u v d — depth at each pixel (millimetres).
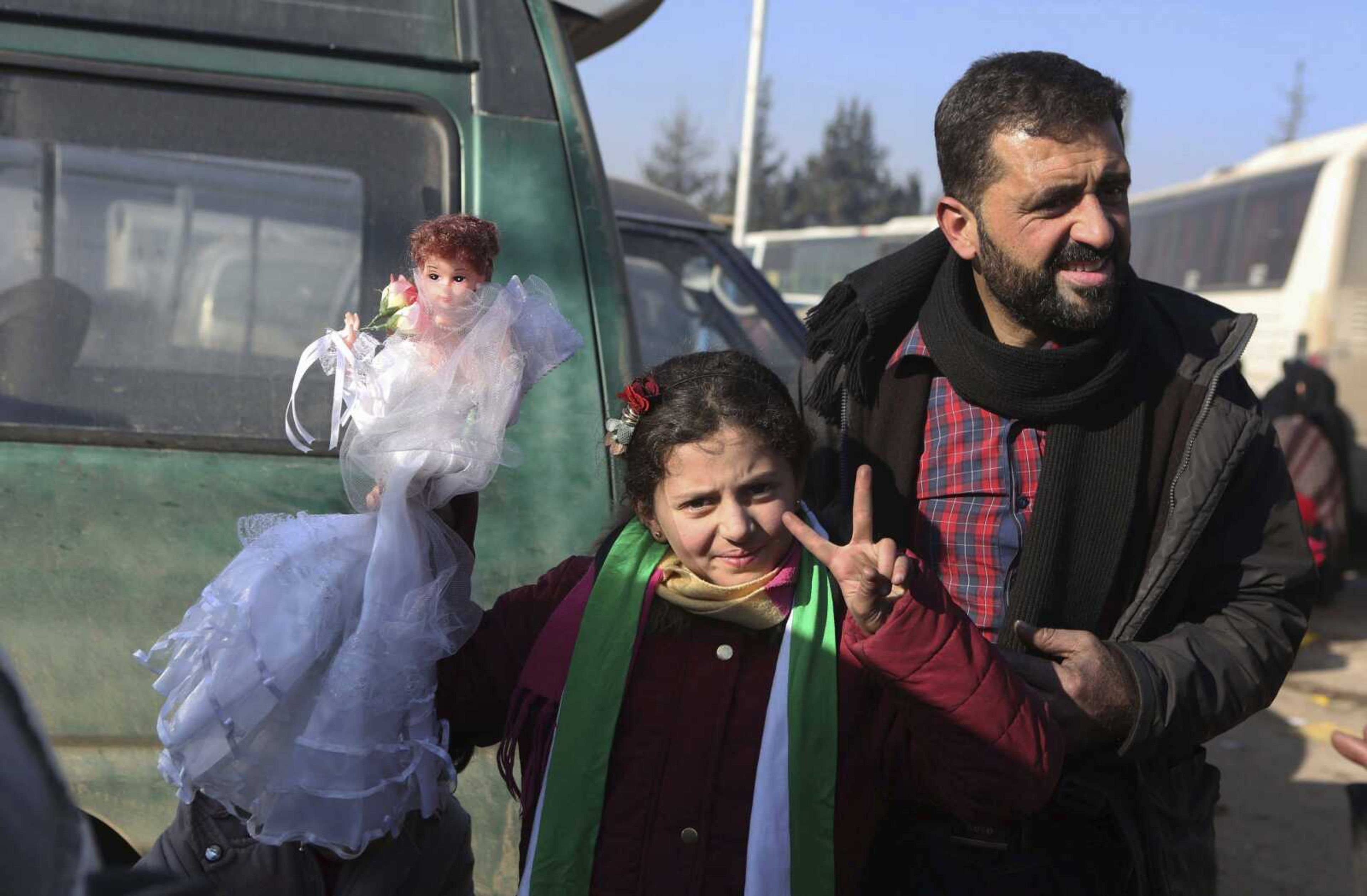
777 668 1800
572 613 1874
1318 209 10930
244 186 2424
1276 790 5230
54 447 2256
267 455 2322
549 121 2527
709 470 1733
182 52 2410
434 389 1764
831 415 2105
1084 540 1931
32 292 2328
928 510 2049
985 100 1885
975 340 1925
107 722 2201
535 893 1769
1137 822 1968
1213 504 1905
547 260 2463
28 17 2361
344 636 1754
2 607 2184
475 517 1966
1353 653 7473
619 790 1800
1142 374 1951
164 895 907
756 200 58969
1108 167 1828
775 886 1729
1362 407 10219
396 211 2465
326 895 1856
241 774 1735
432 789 1834
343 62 2467
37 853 896
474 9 2537
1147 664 1843
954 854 1984
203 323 2387
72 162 2363
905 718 1782
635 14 2791
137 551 2234
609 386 2441
